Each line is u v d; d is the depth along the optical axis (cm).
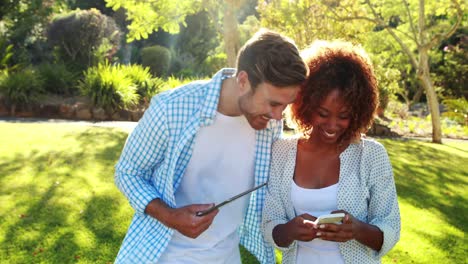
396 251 429
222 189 200
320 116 188
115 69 1234
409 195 628
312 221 188
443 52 2464
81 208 482
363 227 185
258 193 207
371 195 201
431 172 782
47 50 1772
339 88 182
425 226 505
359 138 196
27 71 1238
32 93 1184
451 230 496
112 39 1648
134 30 1145
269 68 164
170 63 2012
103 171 621
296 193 200
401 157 904
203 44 2277
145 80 1324
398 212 200
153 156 191
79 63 1519
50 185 550
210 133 191
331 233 178
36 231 422
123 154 195
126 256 193
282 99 169
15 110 1158
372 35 1568
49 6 1795
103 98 1177
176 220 179
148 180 200
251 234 218
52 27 1513
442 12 1269
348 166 197
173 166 186
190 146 190
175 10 1130
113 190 543
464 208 584
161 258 196
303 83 178
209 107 187
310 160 200
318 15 1073
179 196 198
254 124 181
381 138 1209
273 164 204
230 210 203
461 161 900
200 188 198
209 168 196
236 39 1011
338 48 191
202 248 198
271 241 200
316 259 197
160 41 2231
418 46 1178
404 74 2231
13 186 539
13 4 1725
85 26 1497
